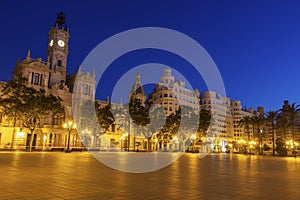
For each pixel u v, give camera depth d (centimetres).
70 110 8325
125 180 1324
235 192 1069
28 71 8125
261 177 1638
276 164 3120
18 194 910
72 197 887
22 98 5131
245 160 3900
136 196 935
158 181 1323
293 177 1691
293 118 8206
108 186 1121
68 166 1967
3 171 1516
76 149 5812
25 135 6969
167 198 920
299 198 981
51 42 9475
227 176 1633
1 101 5012
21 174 1412
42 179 1257
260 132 9281
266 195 1023
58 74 9219
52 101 5303
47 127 7369
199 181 1366
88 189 1038
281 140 9200
